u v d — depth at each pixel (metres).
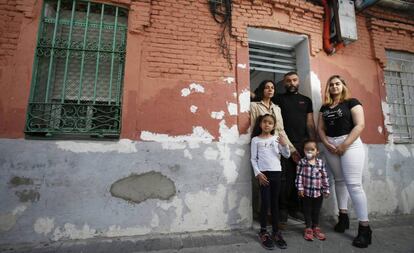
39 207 2.71
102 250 2.54
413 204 4.09
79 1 3.21
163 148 3.09
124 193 2.92
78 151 2.88
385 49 4.52
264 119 3.01
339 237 2.99
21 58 2.92
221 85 3.43
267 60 4.12
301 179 3.08
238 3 3.69
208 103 3.34
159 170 3.04
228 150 3.28
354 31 3.92
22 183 2.71
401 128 4.42
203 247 2.65
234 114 3.40
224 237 2.91
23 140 2.78
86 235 2.78
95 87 3.08
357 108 3.04
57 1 3.18
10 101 2.82
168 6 3.43
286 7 3.84
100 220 2.83
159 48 3.31
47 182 2.76
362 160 2.97
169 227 2.98
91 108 3.02
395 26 4.52
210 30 3.53
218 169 3.21
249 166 3.32
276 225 2.79
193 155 3.16
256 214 3.80
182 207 3.04
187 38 3.42
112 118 3.03
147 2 3.32
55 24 3.10
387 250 2.65
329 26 3.98
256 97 3.73
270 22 3.76
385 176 4.00
